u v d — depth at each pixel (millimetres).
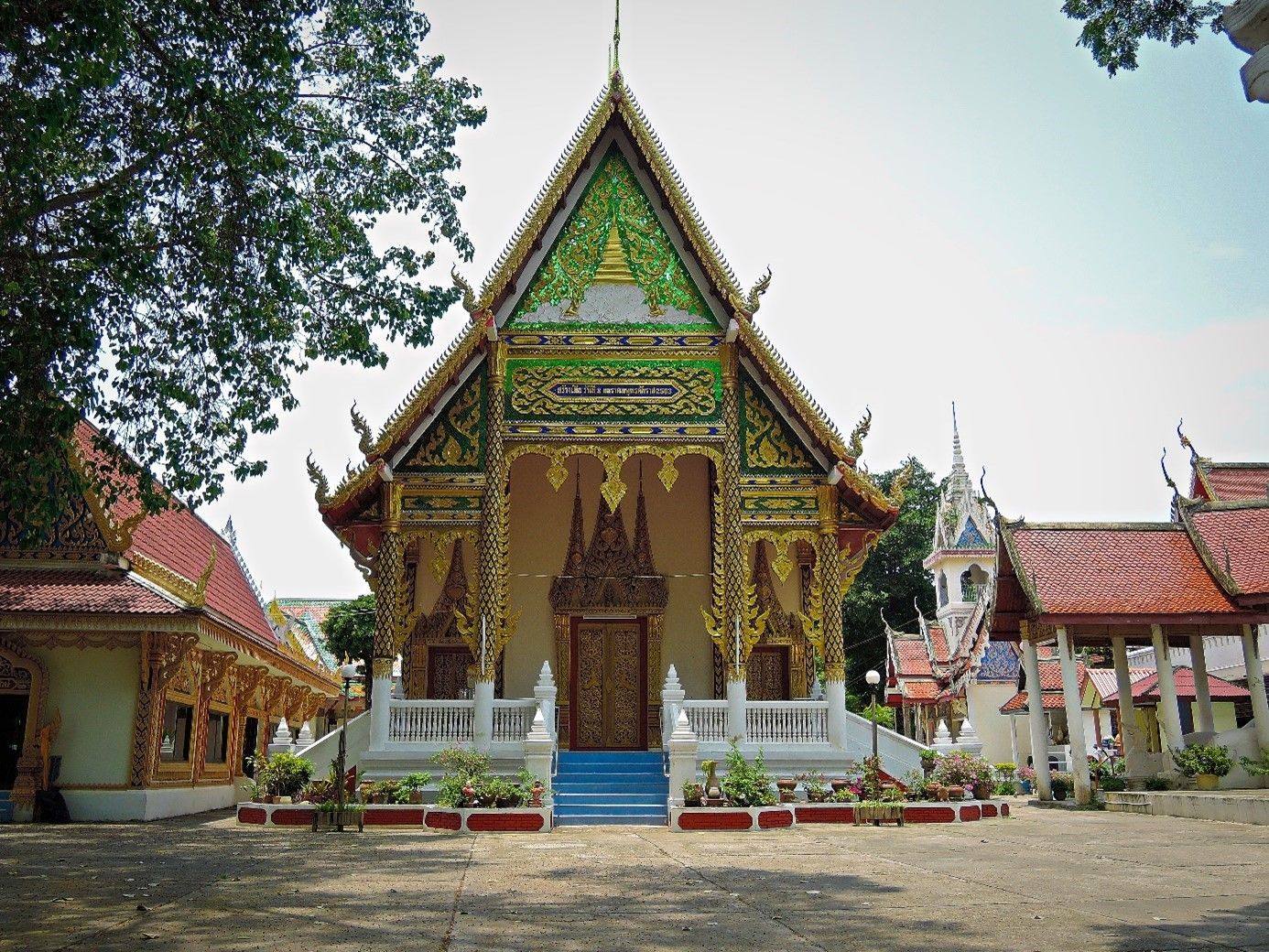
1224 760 20797
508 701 20078
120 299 11422
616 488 20875
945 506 50125
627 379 21375
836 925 7645
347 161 14102
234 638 22438
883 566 63062
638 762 21234
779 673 24641
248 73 11695
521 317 21578
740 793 17453
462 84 14688
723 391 21438
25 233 10742
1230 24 6188
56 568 20484
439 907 8555
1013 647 39875
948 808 18391
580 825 18109
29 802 19094
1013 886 9680
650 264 21984
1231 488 31297
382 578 20438
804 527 21438
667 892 9500
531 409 21141
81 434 21156
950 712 43688
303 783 19078
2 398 10023
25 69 9469
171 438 12555
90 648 20188
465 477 20828
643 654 24484
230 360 12391
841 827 17453
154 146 11305
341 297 13484
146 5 10742
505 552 20734
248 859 12453
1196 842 13938
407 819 17250
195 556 26672
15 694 20094
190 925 7660
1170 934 7043
